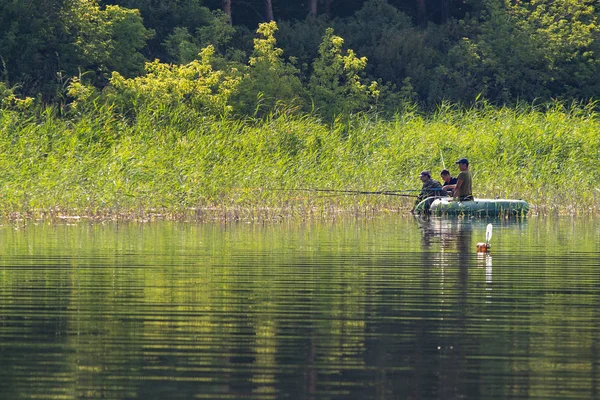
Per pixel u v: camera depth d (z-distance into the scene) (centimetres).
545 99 13812
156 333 2775
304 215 7050
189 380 2302
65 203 6988
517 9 14250
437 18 16150
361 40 14162
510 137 8881
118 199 6981
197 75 10969
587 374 2355
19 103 9688
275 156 7994
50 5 11512
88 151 7650
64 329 2820
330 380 2302
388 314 3056
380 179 7938
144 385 2258
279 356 2516
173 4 13338
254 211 7119
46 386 2256
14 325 2878
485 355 2531
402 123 9325
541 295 3422
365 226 6303
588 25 14112
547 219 7012
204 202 7431
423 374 2353
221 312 3080
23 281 3706
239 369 2391
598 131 9131
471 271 4050
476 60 14000
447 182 7475
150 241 5238
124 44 11856
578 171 8469
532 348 2605
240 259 4441
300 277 3856
